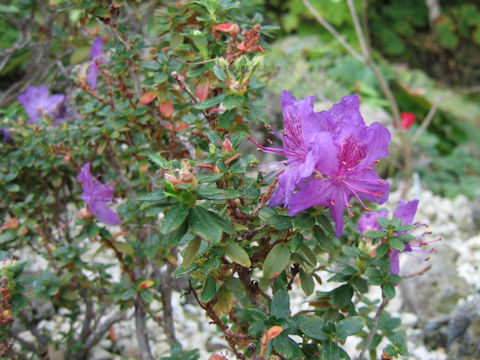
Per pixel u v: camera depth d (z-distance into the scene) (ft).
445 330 1.44
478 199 2.14
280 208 0.76
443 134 3.09
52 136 1.19
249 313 0.74
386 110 2.97
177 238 0.68
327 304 0.95
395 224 0.79
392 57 3.85
